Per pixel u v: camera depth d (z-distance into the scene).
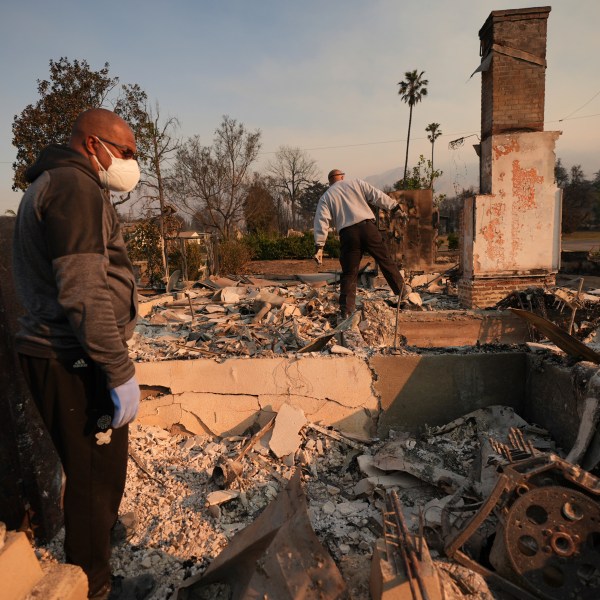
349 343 3.56
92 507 1.75
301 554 1.67
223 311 6.02
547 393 2.91
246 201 34.06
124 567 2.09
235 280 9.66
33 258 1.57
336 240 25.78
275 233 34.19
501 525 1.86
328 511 2.48
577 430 2.59
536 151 5.48
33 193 1.53
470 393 3.15
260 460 2.84
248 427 3.17
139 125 15.62
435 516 2.25
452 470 2.69
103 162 1.74
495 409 3.11
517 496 1.82
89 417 1.70
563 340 2.85
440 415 3.15
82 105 13.91
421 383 3.13
